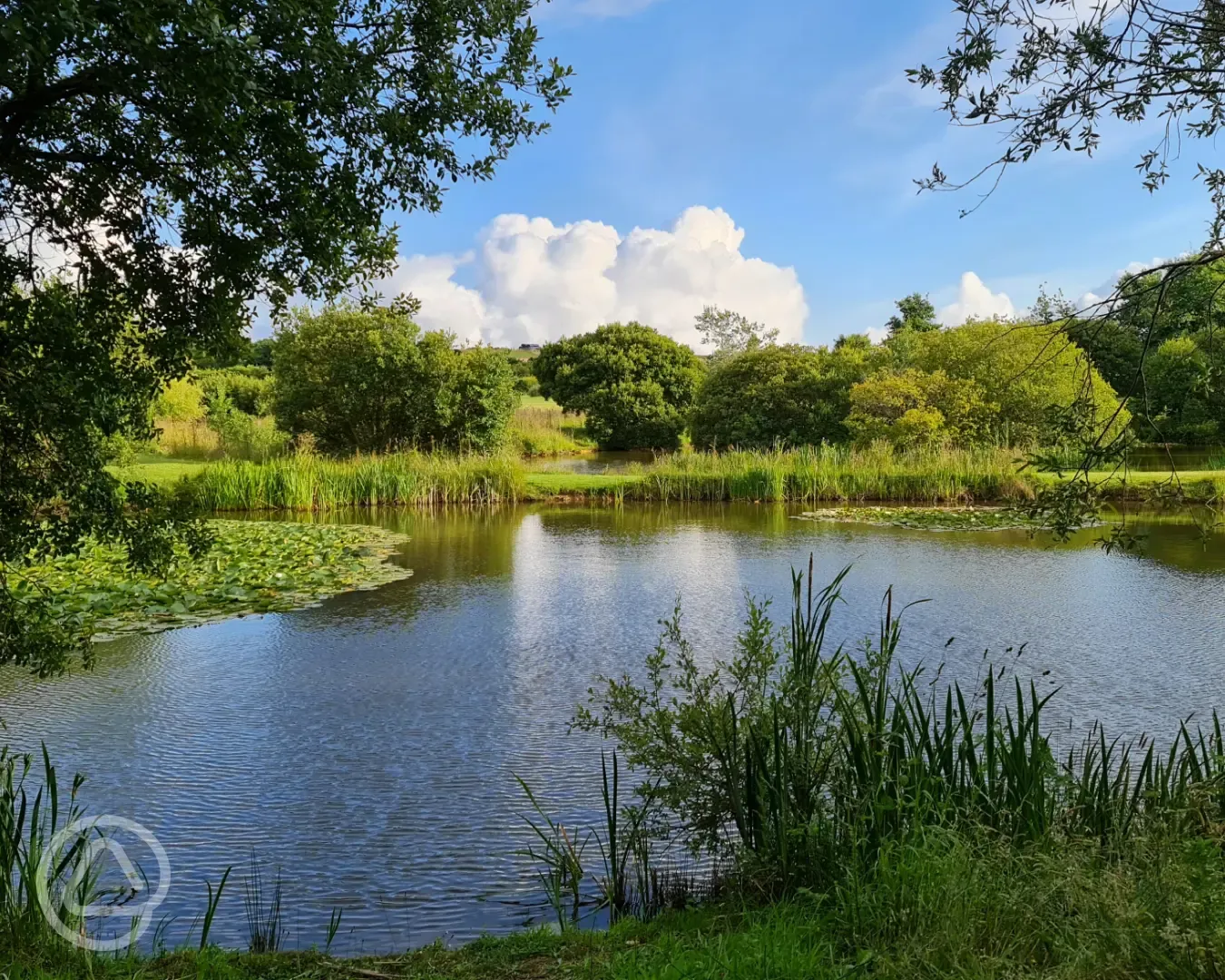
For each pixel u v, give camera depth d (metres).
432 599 9.83
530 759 5.23
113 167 3.04
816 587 10.40
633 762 3.83
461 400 24.83
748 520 17.58
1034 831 3.28
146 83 2.63
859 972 2.50
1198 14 2.96
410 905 3.66
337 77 2.88
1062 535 3.52
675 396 40.00
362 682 6.75
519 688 6.60
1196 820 3.24
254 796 4.70
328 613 9.11
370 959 2.96
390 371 24.25
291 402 24.83
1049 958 2.51
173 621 8.60
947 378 24.19
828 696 3.82
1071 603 9.48
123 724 5.81
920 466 21.38
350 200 3.36
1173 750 3.76
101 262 3.31
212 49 2.43
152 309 3.44
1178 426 22.52
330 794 4.73
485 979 2.75
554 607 9.41
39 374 3.02
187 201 3.22
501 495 20.83
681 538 14.87
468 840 4.22
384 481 20.31
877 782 3.45
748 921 3.02
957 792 3.54
